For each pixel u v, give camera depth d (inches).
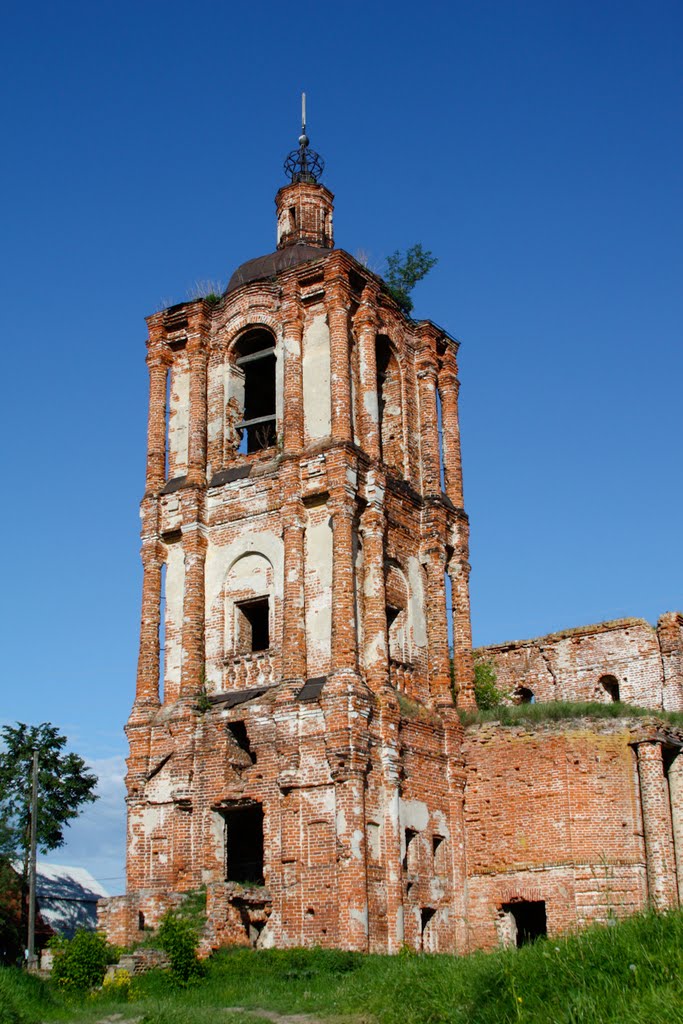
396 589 1489.9
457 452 1660.9
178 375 1614.2
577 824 1369.3
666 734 1413.6
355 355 1514.5
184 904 1279.5
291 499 1417.3
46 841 2171.5
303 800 1288.1
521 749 1429.6
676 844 1445.6
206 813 1360.7
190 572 1475.1
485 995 752.3
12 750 2237.9
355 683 1304.1
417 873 1343.5
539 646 1923.0
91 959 1154.7
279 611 1413.6
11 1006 969.5
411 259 1707.7
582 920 1316.4
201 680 1433.3
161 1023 919.0
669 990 624.1
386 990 926.4
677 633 1813.5
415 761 1386.6
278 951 1192.8
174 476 1563.7
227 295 1590.8
